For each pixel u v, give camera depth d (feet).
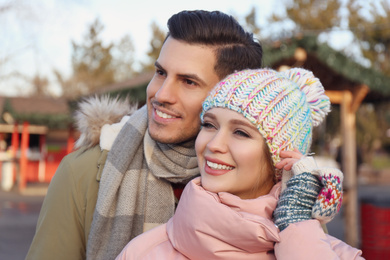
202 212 4.70
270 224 4.61
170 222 5.19
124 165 5.80
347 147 25.64
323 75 24.50
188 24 5.51
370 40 64.54
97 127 6.21
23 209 40.63
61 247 5.76
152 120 5.63
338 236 28.78
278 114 4.96
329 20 68.39
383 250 17.75
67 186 5.90
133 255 5.04
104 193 5.70
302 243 4.42
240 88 4.99
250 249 4.64
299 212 4.67
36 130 69.26
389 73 63.67
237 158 4.88
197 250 4.74
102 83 142.61
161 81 5.63
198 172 5.90
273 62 21.62
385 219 17.65
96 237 5.63
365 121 82.84
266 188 5.23
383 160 123.03
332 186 4.58
